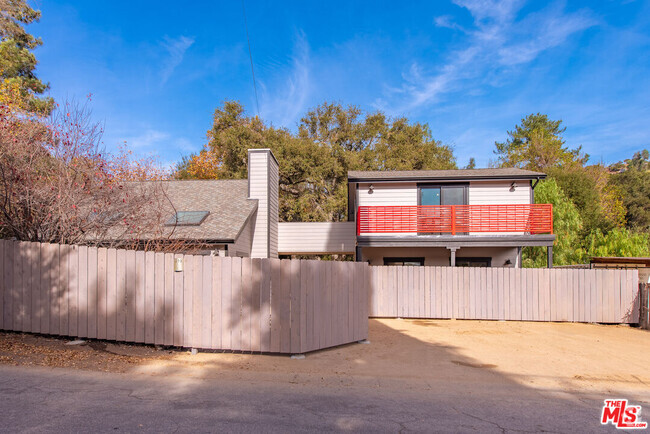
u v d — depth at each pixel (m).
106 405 4.77
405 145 33.00
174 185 18.12
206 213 14.80
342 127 34.31
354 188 19.67
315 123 34.75
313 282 7.75
